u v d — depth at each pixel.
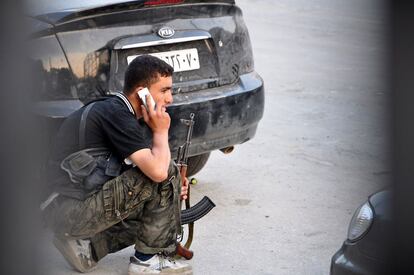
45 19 5.76
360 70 12.37
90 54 5.87
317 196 7.14
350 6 18.55
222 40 6.53
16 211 5.54
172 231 5.46
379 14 17.48
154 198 5.33
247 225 6.52
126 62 6.02
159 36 6.14
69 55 5.79
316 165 7.95
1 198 5.55
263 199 7.07
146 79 5.22
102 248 5.57
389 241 4.58
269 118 9.61
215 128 6.41
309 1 19.42
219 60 6.49
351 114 9.80
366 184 7.44
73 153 5.28
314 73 12.18
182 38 6.25
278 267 5.80
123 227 5.51
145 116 5.21
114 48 5.95
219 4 6.54
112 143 5.23
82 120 5.27
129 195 5.22
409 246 4.56
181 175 5.63
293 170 7.81
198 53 6.38
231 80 6.59
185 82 6.28
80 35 5.84
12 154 5.61
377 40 15.04
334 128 9.21
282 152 8.35
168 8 6.19
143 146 5.18
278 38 15.28
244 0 19.80
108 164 5.25
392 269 4.55
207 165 7.96
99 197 5.22
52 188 5.36
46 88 5.73
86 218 5.25
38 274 5.57
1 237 5.53
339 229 6.45
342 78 11.78
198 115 6.27
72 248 5.49
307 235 6.34
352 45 14.55
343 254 4.78
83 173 5.23
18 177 5.59
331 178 7.60
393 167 5.18
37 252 5.59
